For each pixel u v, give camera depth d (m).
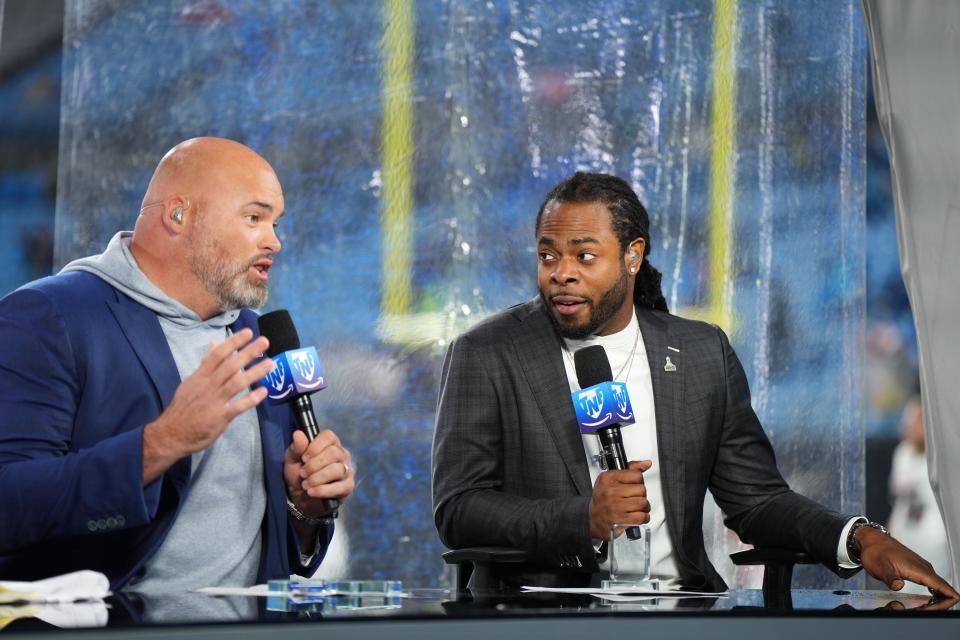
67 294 5.26
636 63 9.64
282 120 9.72
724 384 6.82
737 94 9.61
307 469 5.13
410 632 3.02
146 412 5.24
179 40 9.64
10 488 4.75
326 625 2.92
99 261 5.50
